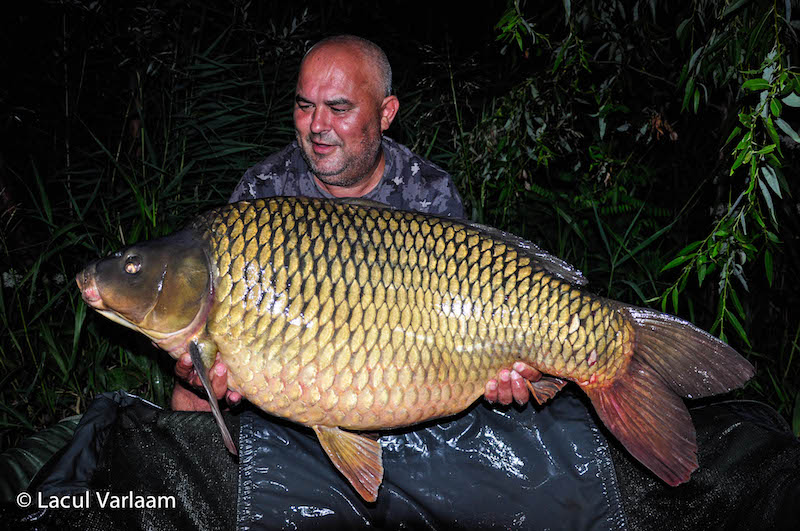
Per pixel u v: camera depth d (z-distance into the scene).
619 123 1.94
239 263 1.02
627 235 1.90
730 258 1.26
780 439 1.25
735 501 1.23
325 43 1.32
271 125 2.15
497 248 1.07
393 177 1.45
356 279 1.02
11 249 1.89
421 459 1.26
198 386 1.18
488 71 2.23
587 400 1.29
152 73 2.15
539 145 1.83
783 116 1.53
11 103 2.17
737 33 1.29
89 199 1.94
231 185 2.12
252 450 1.24
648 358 1.11
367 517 1.24
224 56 2.18
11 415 1.61
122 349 1.74
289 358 1.02
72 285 1.77
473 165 1.97
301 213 1.04
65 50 2.19
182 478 1.24
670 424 1.11
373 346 1.02
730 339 1.75
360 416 1.04
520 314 1.06
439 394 1.06
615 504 1.23
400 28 2.61
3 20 2.20
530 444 1.27
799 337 1.78
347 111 1.30
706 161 1.98
